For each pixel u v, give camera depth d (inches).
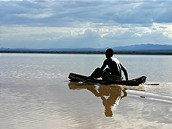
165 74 1170.6
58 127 333.1
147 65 2063.2
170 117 389.7
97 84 743.7
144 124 351.3
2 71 1296.8
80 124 347.9
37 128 328.5
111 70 754.8
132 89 654.5
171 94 584.4
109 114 406.6
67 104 479.8
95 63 2359.7
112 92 617.6
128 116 395.2
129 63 2472.9
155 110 436.1
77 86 725.3
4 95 573.9
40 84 768.9
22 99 526.6
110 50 765.9
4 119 370.0
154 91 621.3
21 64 2078.0
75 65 1972.2
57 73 1195.3
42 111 421.7
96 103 492.7
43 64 2116.1
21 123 350.3
